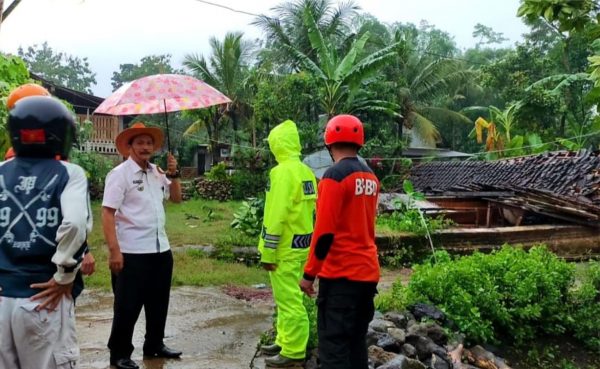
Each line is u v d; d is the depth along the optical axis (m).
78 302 6.68
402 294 6.41
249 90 27.00
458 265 6.82
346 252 3.71
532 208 12.87
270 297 7.30
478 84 34.94
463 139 40.94
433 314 6.05
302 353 4.64
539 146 21.59
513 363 6.33
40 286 2.69
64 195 2.73
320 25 24.27
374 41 26.73
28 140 2.80
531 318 6.70
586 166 14.20
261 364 4.65
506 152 24.12
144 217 4.39
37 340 2.69
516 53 28.06
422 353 5.43
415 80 28.09
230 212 17.08
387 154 21.55
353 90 21.42
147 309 4.61
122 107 4.62
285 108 21.67
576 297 7.36
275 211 4.45
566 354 6.75
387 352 5.03
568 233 12.12
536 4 5.98
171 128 31.73
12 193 2.76
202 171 32.81
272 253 4.50
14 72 6.97
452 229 11.90
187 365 4.61
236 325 5.90
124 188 4.30
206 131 31.55
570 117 25.48
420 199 13.60
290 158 4.55
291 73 23.94
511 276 6.82
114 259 4.19
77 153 15.91
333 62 21.73
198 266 8.89
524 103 25.19
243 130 27.44
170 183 4.78
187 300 6.96
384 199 13.70
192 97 4.78
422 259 11.05
